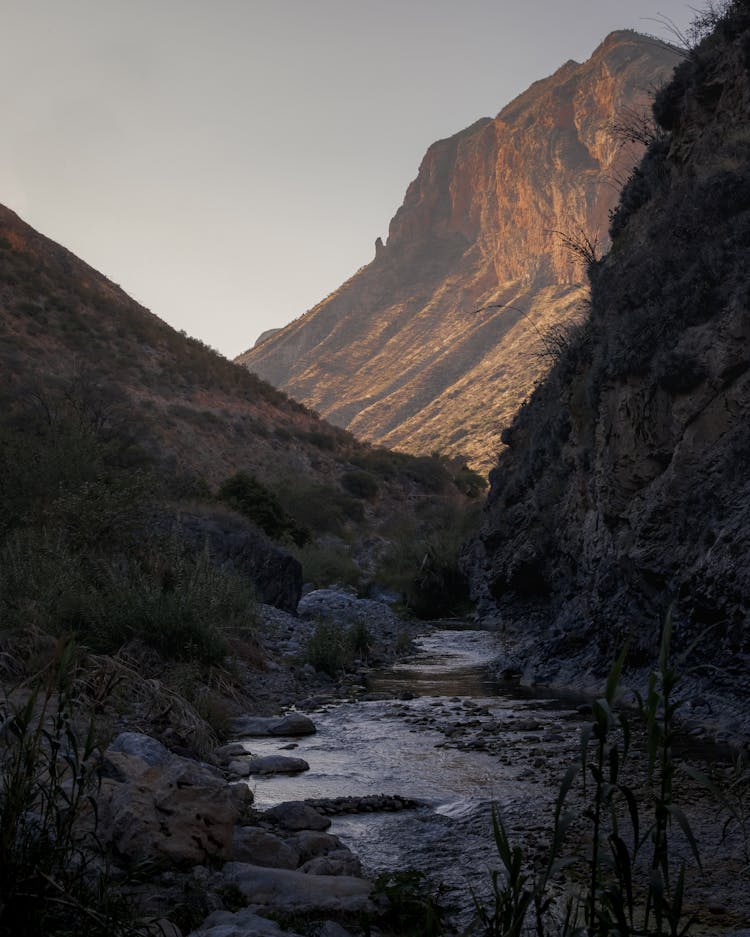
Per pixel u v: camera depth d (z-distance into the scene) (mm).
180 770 5016
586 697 11516
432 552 33594
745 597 8781
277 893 4312
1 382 52719
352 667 15156
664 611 10711
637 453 12625
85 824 4516
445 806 6395
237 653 13195
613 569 12633
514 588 22672
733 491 9953
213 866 4594
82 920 3178
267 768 7598
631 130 16969
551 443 21078
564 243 18844
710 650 9617
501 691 12492
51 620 10586
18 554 12578
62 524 14906
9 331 60594
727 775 6672
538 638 16625
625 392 12930
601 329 15359
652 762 2469
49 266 75562
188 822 4637
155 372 69500
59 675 3492
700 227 12172
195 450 61844
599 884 2684
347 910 4125
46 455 16609
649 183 15688
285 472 65688
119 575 12711
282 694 12086
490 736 9055
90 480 16359
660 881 2449
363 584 34844
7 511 15477
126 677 9133
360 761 8047
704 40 14484
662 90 15219
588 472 16953
